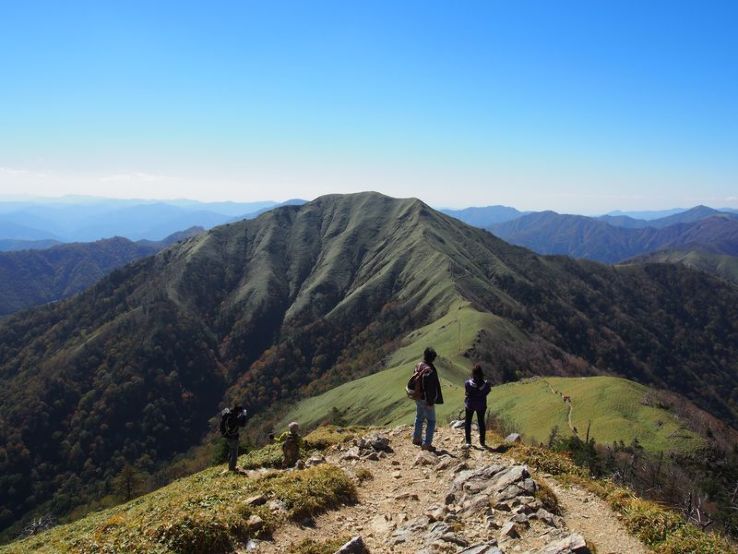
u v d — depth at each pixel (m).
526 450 19.28
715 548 12.20
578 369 183.25
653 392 109.38
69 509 144.88
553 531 12.55
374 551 12.14
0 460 168.75
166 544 12.00
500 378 150.50
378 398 139.75
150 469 172.88
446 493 15.87
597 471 45.78
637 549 12.28
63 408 195.75
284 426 159.25
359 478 17.47
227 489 16.45
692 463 77.88
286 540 12.83
